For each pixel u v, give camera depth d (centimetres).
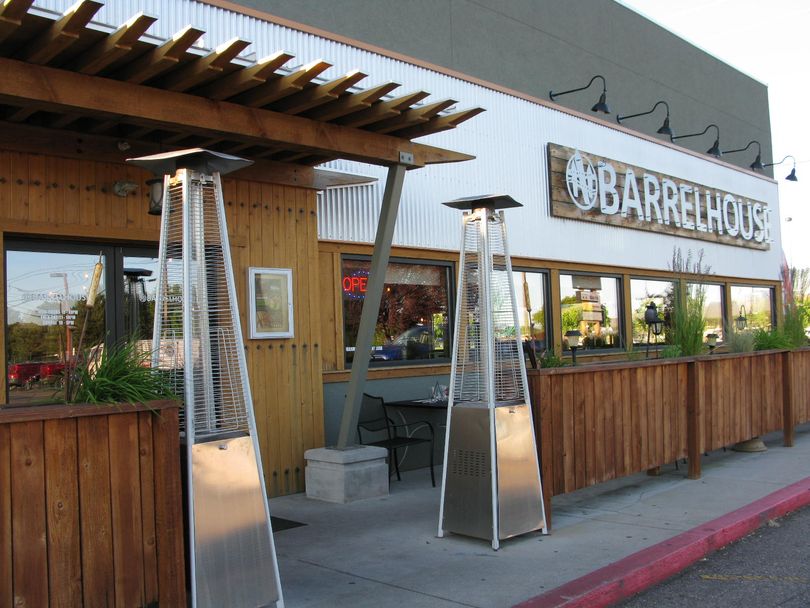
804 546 564
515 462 552
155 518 356
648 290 1312
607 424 645
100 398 348
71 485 329
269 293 715
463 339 583
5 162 561
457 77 964
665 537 553
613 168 1220
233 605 384
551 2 1312
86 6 400
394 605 429
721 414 830
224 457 391
